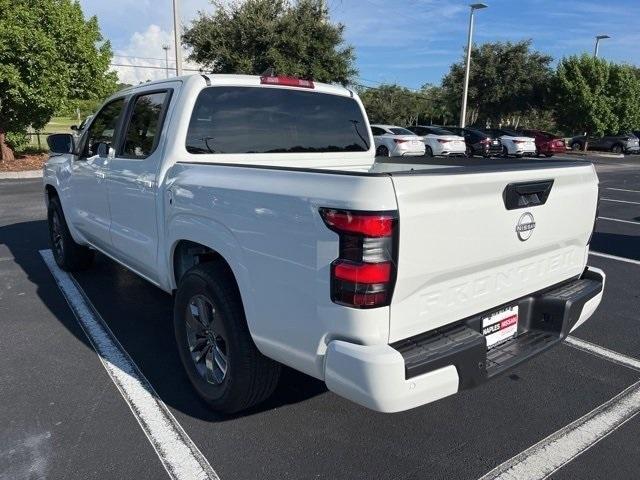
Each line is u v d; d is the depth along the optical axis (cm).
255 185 255
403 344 231
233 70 2153
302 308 235
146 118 376
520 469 266
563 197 289
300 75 2153
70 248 563
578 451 281
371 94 4612
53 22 1608
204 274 292
